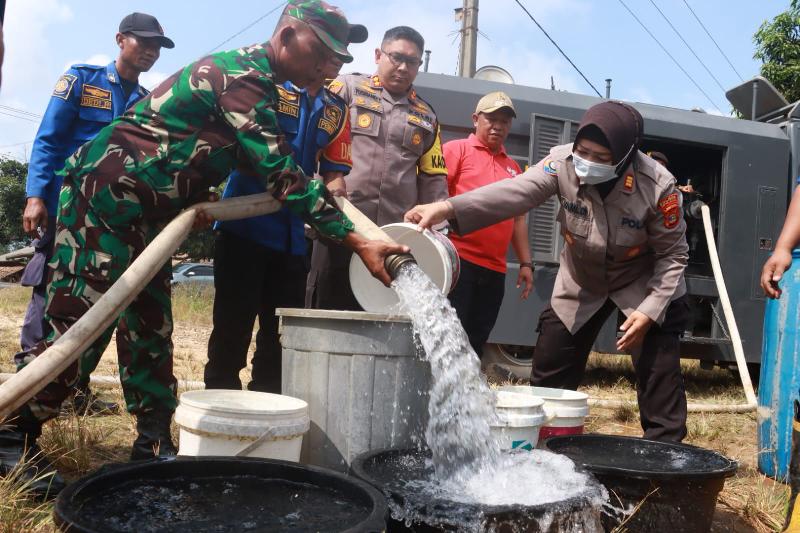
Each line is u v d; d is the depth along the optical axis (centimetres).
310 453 275
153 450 297
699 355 756
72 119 426
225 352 359
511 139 714
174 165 267
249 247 352
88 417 391
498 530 204
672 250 361
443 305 275
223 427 237
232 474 217
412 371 279
